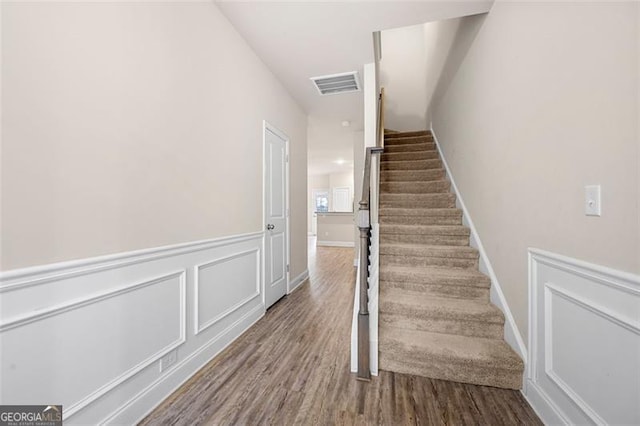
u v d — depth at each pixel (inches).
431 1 75.2
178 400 58.2
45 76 38.3
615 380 37.8
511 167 68.0
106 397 46.9
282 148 126.9
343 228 318.3
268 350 79.3
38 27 37.5
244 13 79.4
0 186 34.1
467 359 63.0
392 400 57.9
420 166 150.0
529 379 57.5
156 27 56.6
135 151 52.0
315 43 94.2
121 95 49.1
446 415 53.6
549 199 52.4
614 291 38.1
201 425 51.5
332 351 78.7
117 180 48.5
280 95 122.6
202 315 71.2
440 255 94.6
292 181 139.9
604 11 39.3
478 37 90.5
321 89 129.8
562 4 48.4
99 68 45.3
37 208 37.6
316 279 164.4
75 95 41.9
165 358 59.2
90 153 44.1
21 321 35.8
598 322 40.6
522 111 62.6
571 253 46.3
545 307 52.9
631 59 35.1
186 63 65.1
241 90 90.4
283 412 54.7
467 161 104.2
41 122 37.9
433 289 85.0
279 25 84.7
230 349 79.9
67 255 40.9
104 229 46.4
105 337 46.6
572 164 46.2
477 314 71.9
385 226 109.7
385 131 187.0
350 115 164.7
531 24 58.7
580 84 44.2
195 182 68.4
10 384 35.4
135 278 52.1
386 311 78.2
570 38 46.4
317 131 199.6
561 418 47.4
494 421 52.0
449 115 130.1
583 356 43.6
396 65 213.5
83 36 43.0
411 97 211.5
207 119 73.0
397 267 95.8
